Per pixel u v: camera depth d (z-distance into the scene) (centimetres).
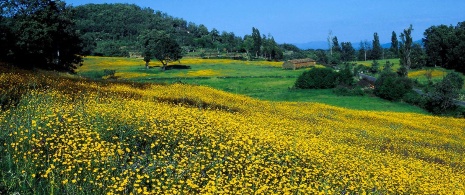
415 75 11069
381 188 1298
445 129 3712
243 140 1437
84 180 965
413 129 3459
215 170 1177
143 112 1616
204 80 8206
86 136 1238
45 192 918
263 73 9894
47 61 5094
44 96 1888
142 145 1316
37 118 1334
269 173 1164
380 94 6625
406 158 2055
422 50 13412
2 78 2317
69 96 2109
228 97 3519
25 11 4506
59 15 5075
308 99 6284
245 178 1083
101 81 3438
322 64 14062
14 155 1023
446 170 1850
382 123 3528
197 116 1817
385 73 7012
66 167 1023
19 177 937
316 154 1452
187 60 13412
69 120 1316
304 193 1070
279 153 1423
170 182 1022
